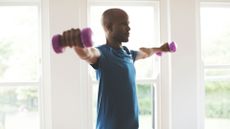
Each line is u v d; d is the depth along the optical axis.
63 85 2.21
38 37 2.32
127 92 1.20
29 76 2.33
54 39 0.92
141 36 2.45
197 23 2.45
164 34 2.43
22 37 2.32
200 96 2.50
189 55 2.37
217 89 2.57
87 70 2.32
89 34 0.90
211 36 2.54
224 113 2.59
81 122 2.24
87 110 2.35
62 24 2.20
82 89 2.30
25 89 2.33
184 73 2.37
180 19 2.35
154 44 2.46
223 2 2.50
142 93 2.47
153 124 2.50
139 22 2.44
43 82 2.30
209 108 2.57
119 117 1.18
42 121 2.30
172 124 2.37
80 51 1.00
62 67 2.20
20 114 2.34
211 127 2.59
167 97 2.45
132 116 1.21
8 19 2.32
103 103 1.19
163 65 2.45
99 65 1.17
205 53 2.54
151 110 2.49
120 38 1.24
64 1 2.20
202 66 2.49
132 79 1.23
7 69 2.32
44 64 2.30
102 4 2.38
